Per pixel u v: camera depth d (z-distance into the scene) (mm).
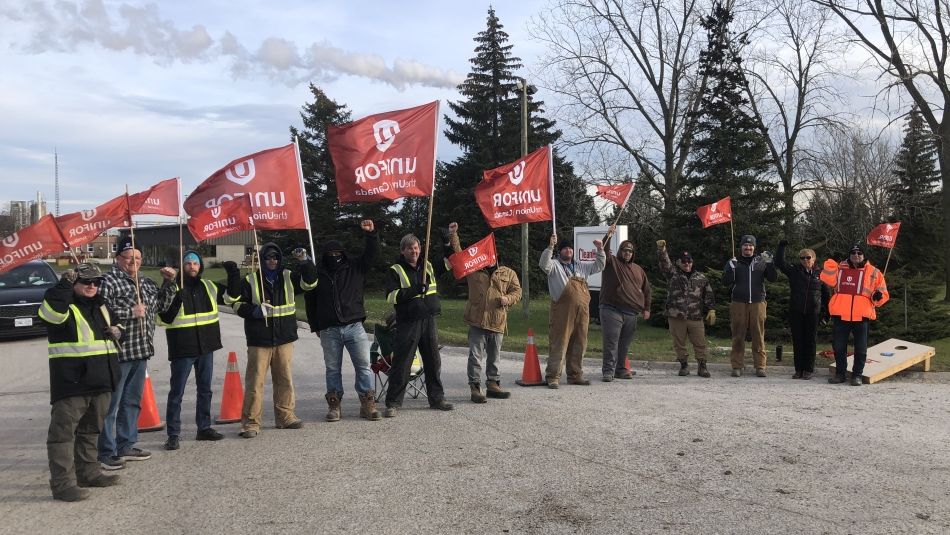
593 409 8047
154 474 5871
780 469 5727
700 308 10492
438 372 8180
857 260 9609
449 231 8625
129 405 6258
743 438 6684
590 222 31922
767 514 4750
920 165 35125
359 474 5734
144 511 4988
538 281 34938
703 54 21719
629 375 10391
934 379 10078
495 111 36781
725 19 22453
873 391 9125
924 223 35312
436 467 5891
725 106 19625
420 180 8250
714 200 18188
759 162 19047
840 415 7645
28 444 7047
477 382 8555
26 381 10898
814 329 10117
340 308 7613
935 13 24969
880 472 5625
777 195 18516
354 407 8531
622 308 10000
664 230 20328
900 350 10539
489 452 6316
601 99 29250
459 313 22516
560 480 5508
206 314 6895
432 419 7672
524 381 9766
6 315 15273
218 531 4578
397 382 7910
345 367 11766
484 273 8680
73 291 5383
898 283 14812
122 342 6098
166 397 9391
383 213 36781
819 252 25156
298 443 6766
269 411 8391
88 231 6855
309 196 36750
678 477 5551
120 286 6133
